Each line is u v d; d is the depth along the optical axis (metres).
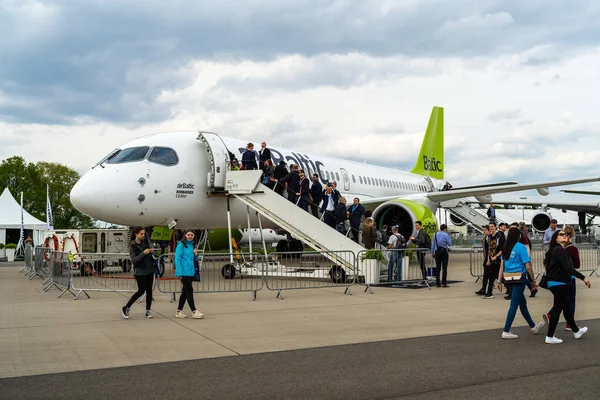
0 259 38.38
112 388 5.75
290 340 8.14
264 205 16.53
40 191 74.88
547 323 8.02
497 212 61.00
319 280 16.88
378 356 7.12
